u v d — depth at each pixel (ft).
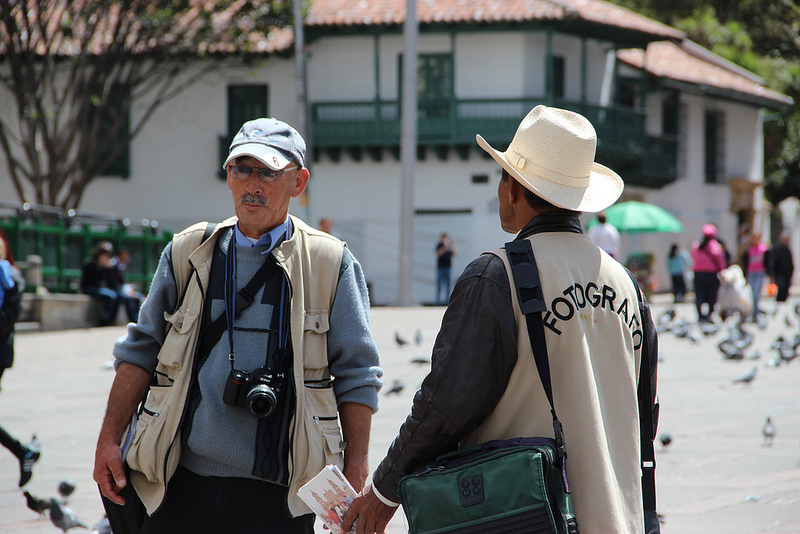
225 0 206.39
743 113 297.53
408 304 188.24
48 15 201.46
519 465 18.12
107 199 239.30
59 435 61.72
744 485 47.39
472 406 19.16
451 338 19.45
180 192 236.84
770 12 363.56
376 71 225.97
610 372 19.86
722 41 338.95
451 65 224.74
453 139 225.97
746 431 62.13
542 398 19.30
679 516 41.65
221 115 235.40
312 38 228.63
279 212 24.03
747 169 301.43
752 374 83.56
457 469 18.60
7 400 76.64
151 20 196.85
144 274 172.76
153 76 233.14
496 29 222.89
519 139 21.21
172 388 23.39
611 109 238.27
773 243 338.54
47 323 140.97
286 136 24.29
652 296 233.14
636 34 238.68
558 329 19.40
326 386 23.97
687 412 70.03
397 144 226.58
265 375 22.86
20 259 142.72
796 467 51.44
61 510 38.86
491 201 229.66
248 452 22.97
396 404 72.28
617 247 134.10
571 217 20.98
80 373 94.43
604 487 18.88
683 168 278.05
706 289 157.48
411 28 181.98
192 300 23.73
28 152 194.90
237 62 229.04
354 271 24.76
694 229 280.31
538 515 17.83
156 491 23.17
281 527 23.32
